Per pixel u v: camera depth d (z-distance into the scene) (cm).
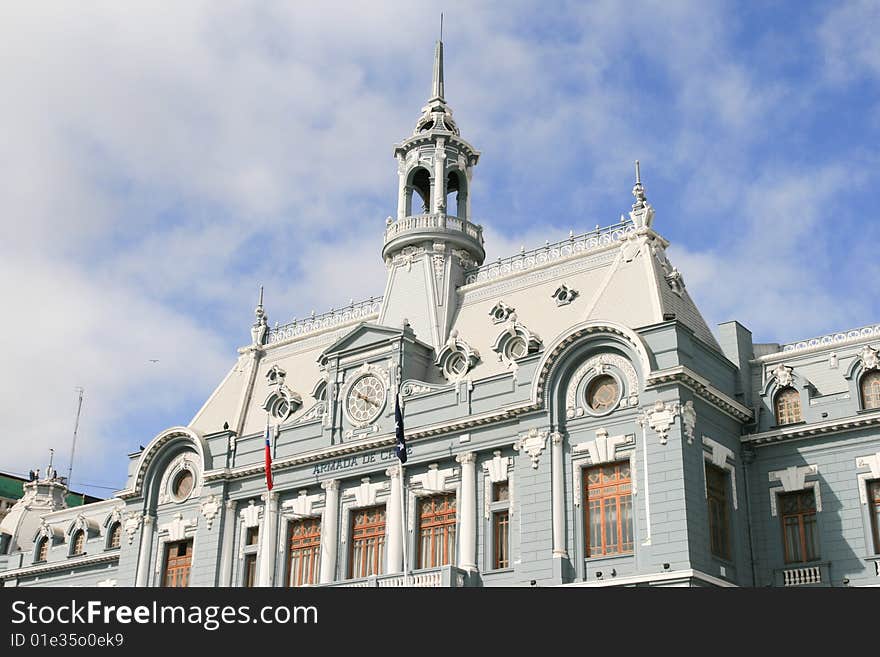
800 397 5534
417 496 5838
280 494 6366
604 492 5241
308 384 6844
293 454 6362
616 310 5666
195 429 7081
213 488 6606
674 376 5112
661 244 6028
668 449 5072
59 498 9056
